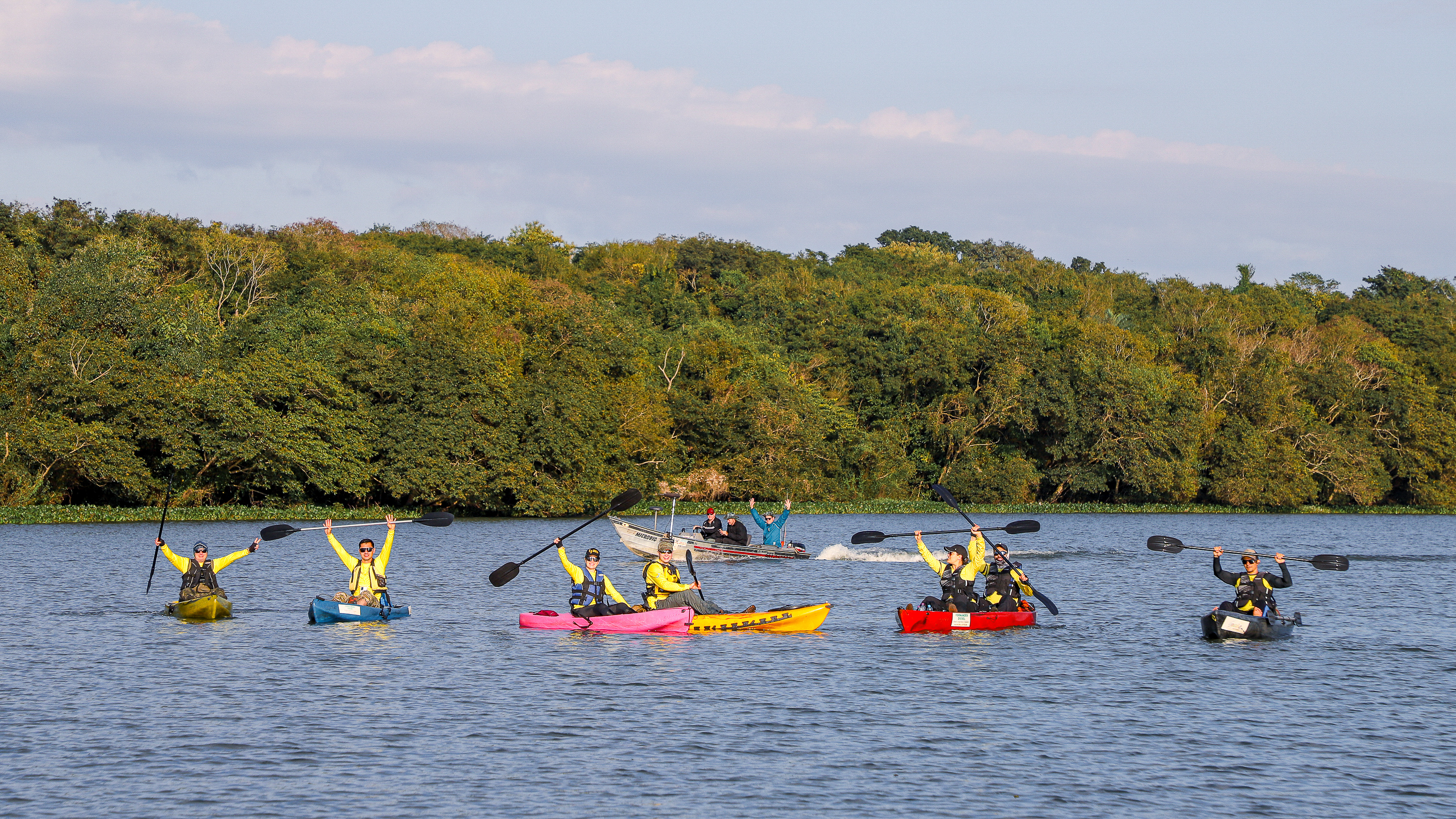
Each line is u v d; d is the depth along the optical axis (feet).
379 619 117.39
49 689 83.87
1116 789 63.26
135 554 190.90
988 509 414.62
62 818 57.62
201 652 98.22
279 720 75.72
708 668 93.45
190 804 59.82
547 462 347.15
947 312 487.61
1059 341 501.56
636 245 624.59
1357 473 443.32
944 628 112.37
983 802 61.16
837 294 541.34
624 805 60.23
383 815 58.49
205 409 301.02
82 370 293.43
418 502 349.61
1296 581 167.02
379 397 343.67
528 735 72.69
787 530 301.63
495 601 134.51
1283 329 577.02
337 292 377.91
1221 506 444.96
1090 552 222.48
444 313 355.97
